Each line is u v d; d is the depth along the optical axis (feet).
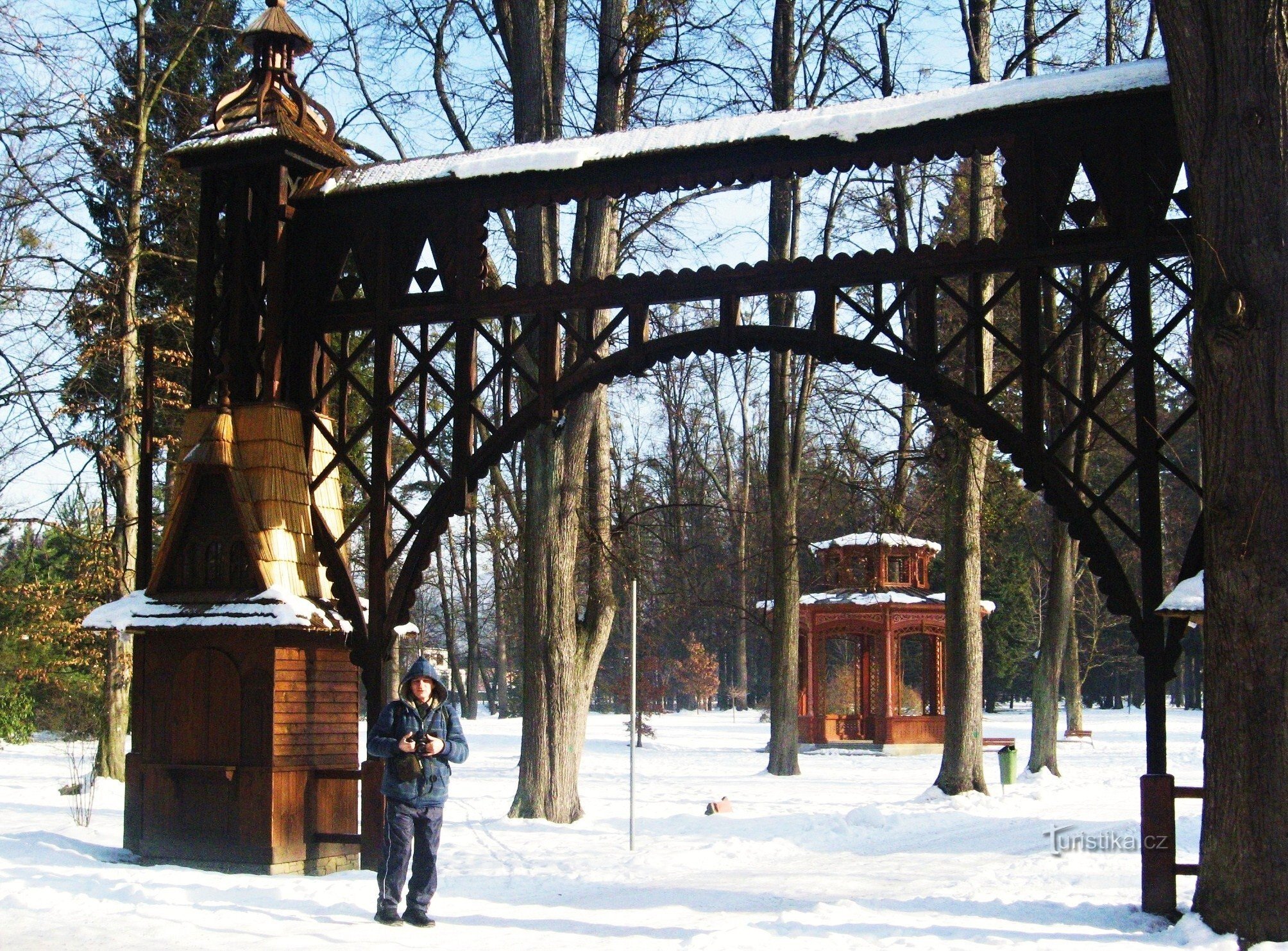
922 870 41.96
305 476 42.16
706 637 242.37
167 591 41.34
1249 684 28.96
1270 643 28.76
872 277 37.50
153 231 85.92
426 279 44.16
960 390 36.40
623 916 31.91
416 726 30.78
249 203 42.91
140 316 85.97
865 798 71.46
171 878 36.24
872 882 39.17
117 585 74.59
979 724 68.69
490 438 41.01
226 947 26.86
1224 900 28.96
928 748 123.95
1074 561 88.12
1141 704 250.98
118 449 74.90
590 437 62.23
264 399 41.60
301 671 40.73
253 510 40.83
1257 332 29.37
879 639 128.16
